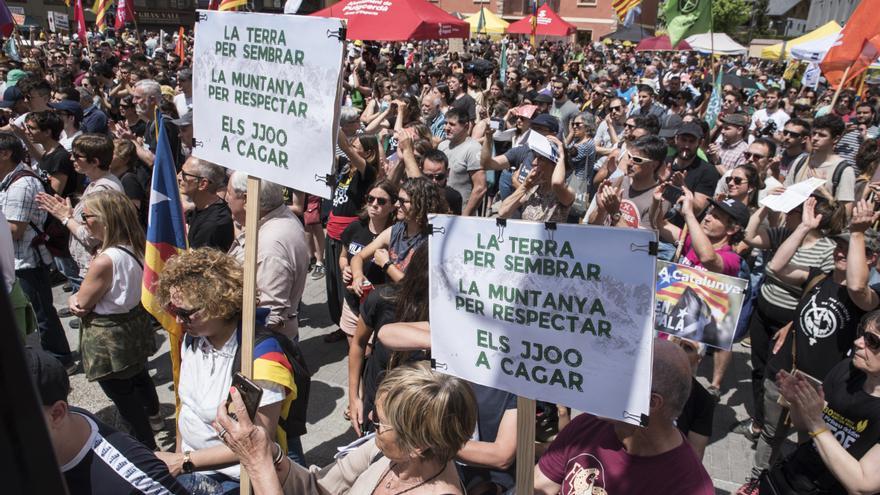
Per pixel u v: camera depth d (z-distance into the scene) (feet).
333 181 6.97
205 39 8.02
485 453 7.77
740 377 17.60
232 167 7.93
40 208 15.94
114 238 12.10
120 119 34.73
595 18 149.07
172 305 8.28
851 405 8.63
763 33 167.32
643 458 6.82
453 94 36.40
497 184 30.60
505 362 6.30
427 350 9.18
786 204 13.17
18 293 12.05
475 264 6.35
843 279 11.34
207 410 8.52
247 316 7.62
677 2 32.07
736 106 35.73
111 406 15.72
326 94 6.86
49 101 24.44
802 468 8.98
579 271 5.76
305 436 14.62
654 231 5.32
